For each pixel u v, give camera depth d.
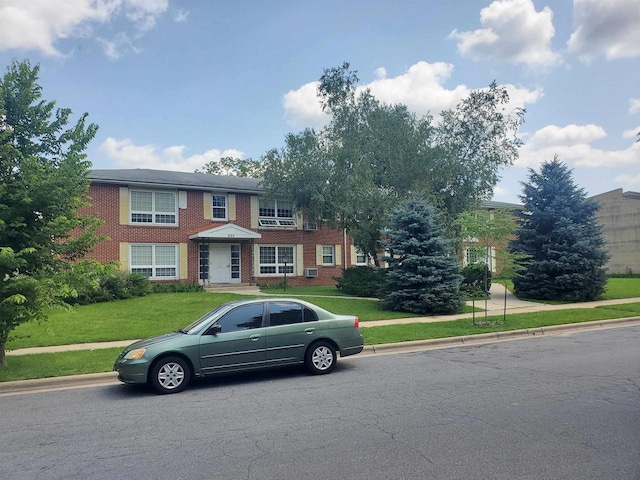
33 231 9.20
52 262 9.60
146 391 8.15
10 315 8.86
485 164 22.72
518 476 4.26
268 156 24.20
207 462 4.79
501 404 6.55
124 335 13.02
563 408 6.29
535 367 9.04
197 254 25.45
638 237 38.22
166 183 24.41
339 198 21.77
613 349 10.84
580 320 15.12
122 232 23.50
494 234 14.36
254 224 27.09
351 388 7.79
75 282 9.22
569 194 21.73
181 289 23.44
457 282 17.36
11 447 5.41
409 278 17.22
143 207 24.27
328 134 23.19
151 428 5.98
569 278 20.33
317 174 22.33
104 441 5.53
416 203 18.69
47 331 9.91
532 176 22.55
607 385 7.51
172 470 4.62
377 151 22.27
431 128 22.42
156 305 18.08
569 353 10.45
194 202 25.50
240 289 24.84
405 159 21.55
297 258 28.39
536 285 21.39
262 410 6.66
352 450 4.98
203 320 8.76
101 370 9.34
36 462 4.94
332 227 24.38
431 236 18.08
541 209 21.92
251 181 29.73
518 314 16.59
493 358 10.14
